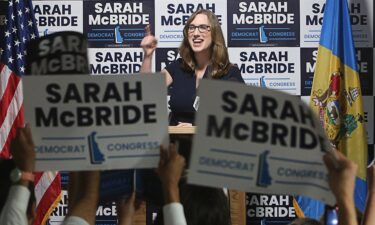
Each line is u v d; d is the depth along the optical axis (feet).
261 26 22.80
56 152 8.30
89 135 8.31
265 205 22.22
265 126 7.92
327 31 21.74
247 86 7.87
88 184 8.34
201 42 19.54
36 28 22.04
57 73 8.22
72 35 8.22
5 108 21.24
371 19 22.75
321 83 21.56
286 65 22.80
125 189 9.52
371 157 22.66
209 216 9.07
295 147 8.00
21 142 8.07
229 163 7.97
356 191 20.99
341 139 21.43
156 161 8.37
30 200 8.46
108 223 22.31
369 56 22.75
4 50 21.68
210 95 7.84
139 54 22.79
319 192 8.15
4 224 7.88
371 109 22.79
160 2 22.80
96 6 22.79
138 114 8.32
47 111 8.25
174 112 19.81
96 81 8.25
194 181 7.99
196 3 22.77
